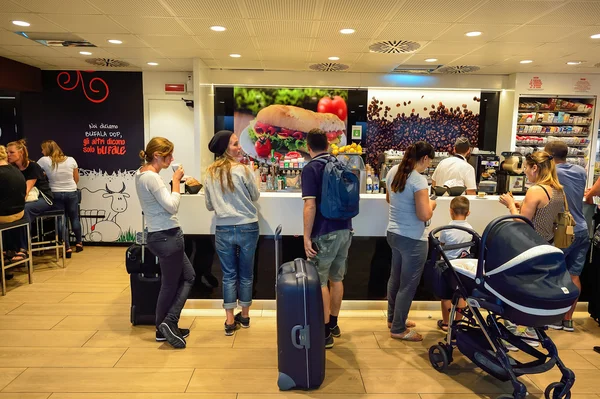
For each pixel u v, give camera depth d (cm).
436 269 267
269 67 570
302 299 237
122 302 389
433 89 614
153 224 285
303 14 336
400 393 244
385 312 367
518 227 227
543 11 320
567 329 333
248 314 336
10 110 601
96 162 618
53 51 482
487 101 627
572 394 245
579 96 582
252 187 314
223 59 520
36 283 444
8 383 250
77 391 243
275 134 619
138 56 506
